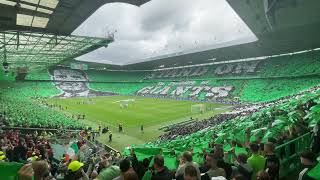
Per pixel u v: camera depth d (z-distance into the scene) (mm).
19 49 32844
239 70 84438
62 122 35719
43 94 89438
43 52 35562
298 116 12328
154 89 99812
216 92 78000
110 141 32312
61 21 21594
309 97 22281
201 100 75062
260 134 11195
